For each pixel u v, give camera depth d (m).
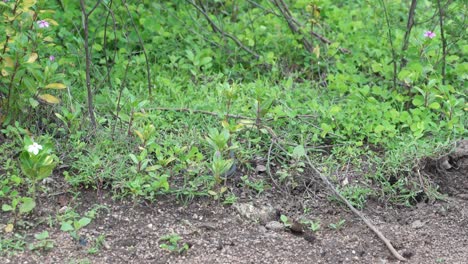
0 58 5.77
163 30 7.56
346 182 5.91
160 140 6.14
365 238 5.44
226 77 7.27
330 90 7.00
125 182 5.59
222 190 5.62
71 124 6.07
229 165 5.58
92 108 6.15
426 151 6.11
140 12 7.66
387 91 6.90
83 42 6.98
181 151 5.77
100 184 5.64
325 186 5.89
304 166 5.96
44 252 5.03
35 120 6.17
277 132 6.30
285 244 5.31
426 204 5.84
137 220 5.41
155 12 7.75
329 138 6.38
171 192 5.64
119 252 5.11
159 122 6.37
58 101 5.90
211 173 5.81
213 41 7.57
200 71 7.40
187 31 7.74
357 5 8.52
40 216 5.34
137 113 5.98
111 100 6.43
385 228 5.55
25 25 5.90
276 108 6.32
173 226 5.39
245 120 6.20
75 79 6.88
